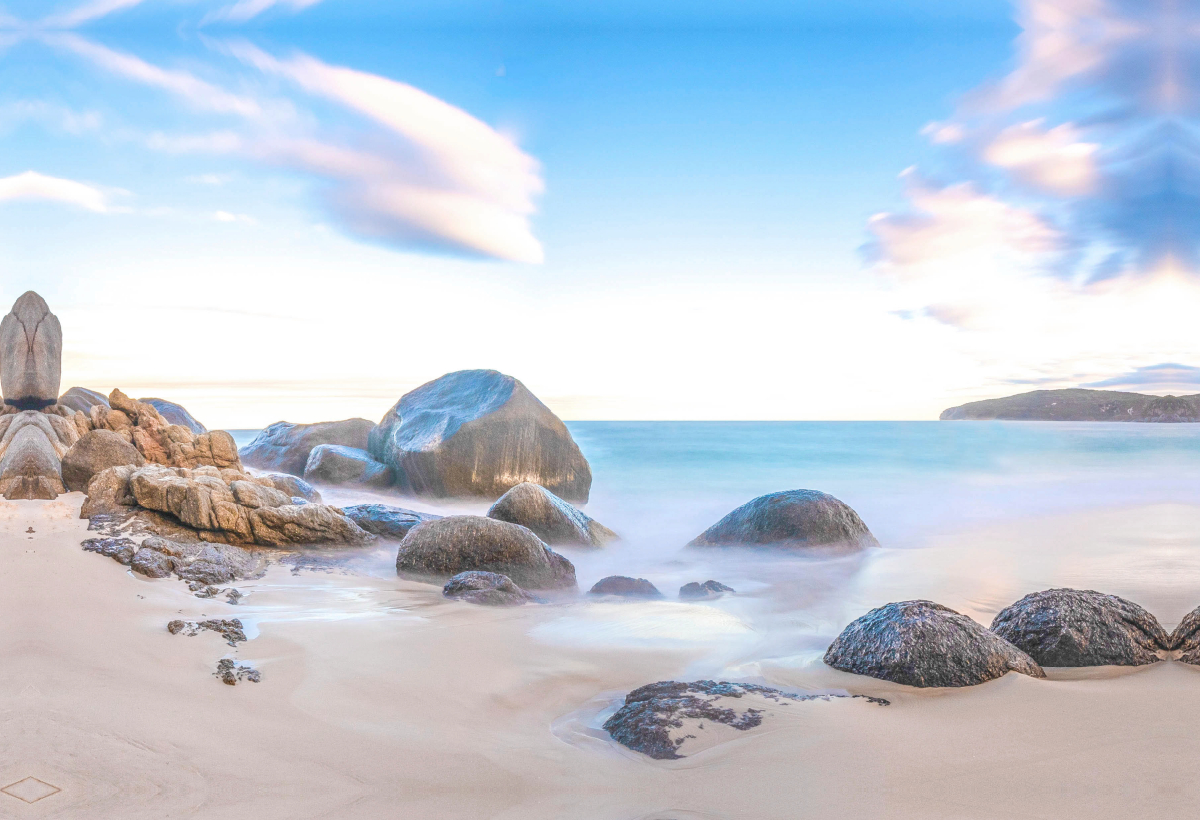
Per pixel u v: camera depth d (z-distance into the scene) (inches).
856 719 183.6
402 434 661.3
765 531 441.7
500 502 442.3
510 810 137.5
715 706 186.7
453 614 276.2
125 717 159.2
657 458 1091.3
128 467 382.0
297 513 366.9
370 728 170.4
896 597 343.0
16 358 466.0
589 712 194.7
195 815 125.3
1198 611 239.1
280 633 233.9
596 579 391.5
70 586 251.3
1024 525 581.6
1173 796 145.4
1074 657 227.1
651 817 136.6
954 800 144.4
